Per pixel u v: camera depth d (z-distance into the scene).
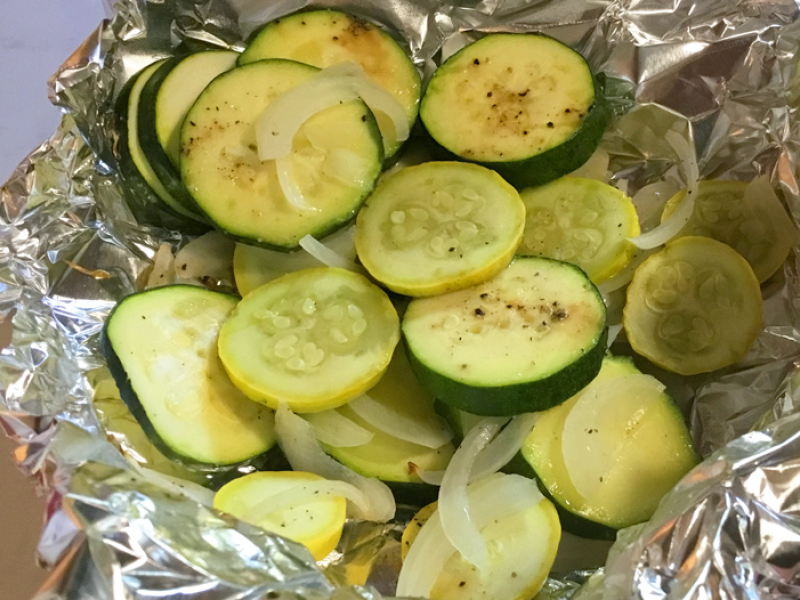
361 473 0.23
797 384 0.21
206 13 0.28
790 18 0.26
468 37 0.28
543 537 0.21
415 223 0.24
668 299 0.25
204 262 0.26
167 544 0.18
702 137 0.27
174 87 0.26
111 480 0.18
